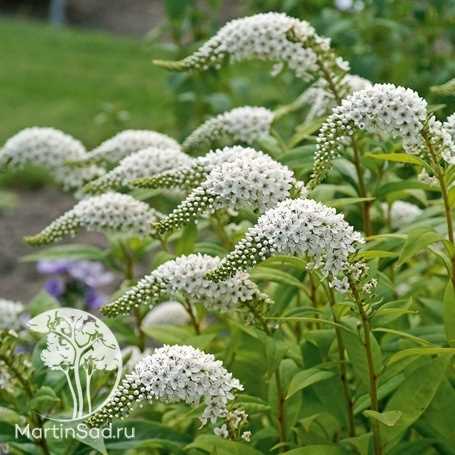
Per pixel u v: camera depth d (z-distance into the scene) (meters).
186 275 5.51
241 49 6.60
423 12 10.48
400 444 5.68
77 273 10.39
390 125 5.29
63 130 19.91
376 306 5.73
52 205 16.53
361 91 5.37
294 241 4.91
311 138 6.65
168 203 8.47
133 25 33.56
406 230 6.14
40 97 23.00
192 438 6.04
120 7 34.97
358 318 5.65
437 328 6.12
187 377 4.95
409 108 5.25
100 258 7.50
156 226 5.42
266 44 6.57
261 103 10.45
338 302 5.66
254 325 5.73
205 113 10.72
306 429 5.90
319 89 6.94
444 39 11.04
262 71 12.12
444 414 5.58
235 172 5.45
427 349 5.11
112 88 23.73
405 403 5.29
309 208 4.94
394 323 6.36
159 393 4.93
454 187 5.41
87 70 25.94
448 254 5.48
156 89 23.52
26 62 26.81
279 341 5.68
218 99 10.23
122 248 7.53
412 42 10.79
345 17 10.91
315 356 5.95
